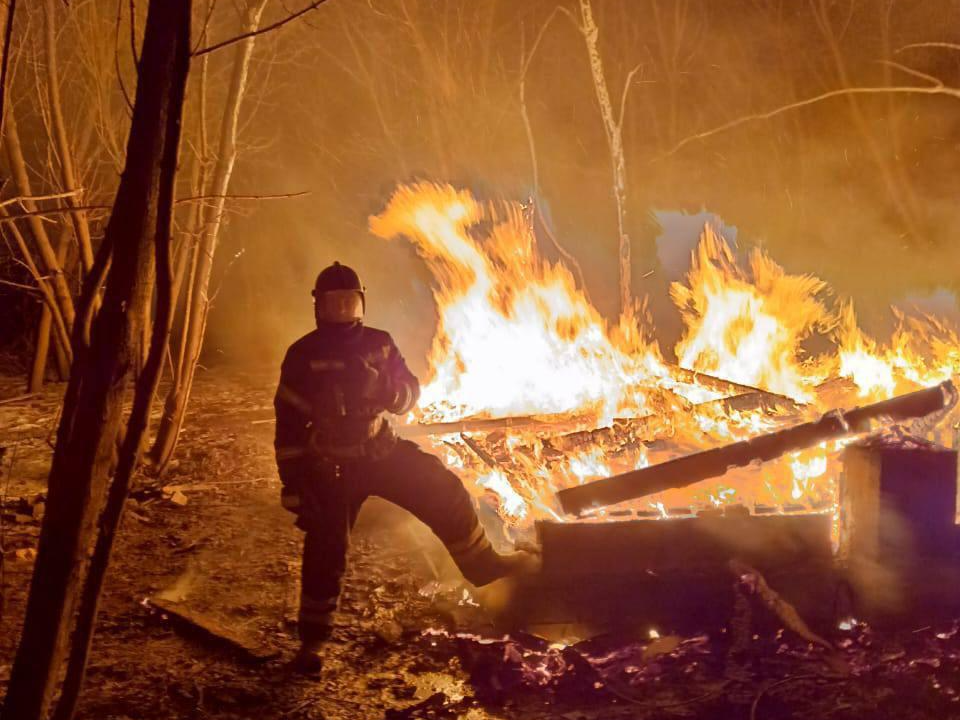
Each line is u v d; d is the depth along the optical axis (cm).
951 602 423
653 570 427
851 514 435
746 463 438
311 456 399
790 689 373
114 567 523
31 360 1012
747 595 420
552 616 427
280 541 564
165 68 260
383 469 404
